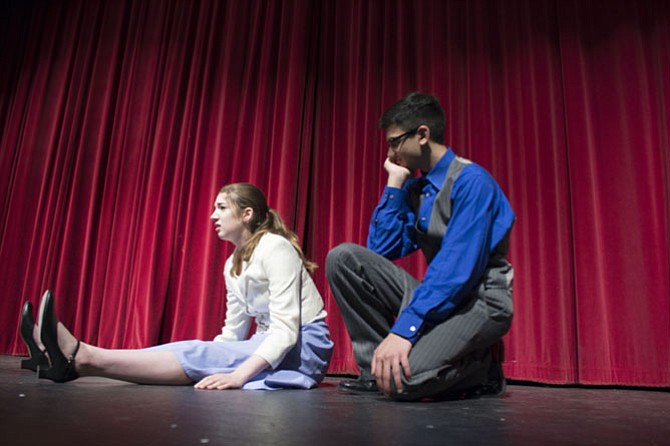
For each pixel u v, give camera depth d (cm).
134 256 273
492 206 114
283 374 131
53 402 88
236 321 153
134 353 120
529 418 91
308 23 266
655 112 199
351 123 250
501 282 114
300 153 253
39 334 112
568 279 201
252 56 274
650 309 186
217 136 270
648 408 116
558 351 196
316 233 245
